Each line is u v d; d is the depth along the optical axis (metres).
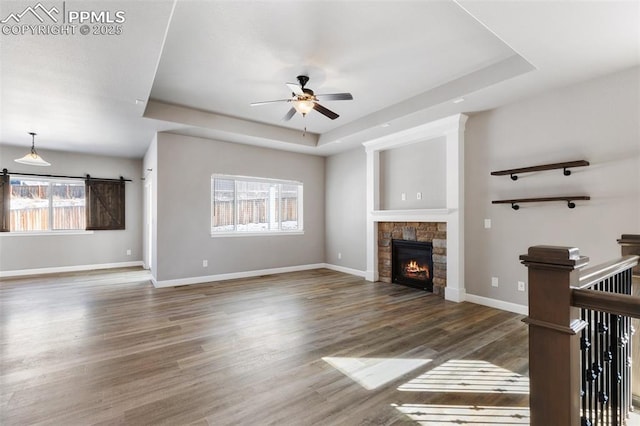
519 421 1.80
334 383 2.19
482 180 4.04
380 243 5.59
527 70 2.96
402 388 2.13
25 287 5.02
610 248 2.98
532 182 3.55
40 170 6.09
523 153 3.62
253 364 2.46
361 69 3.35
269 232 6.25
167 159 5.11
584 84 3.15
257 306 4.01
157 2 1.91
